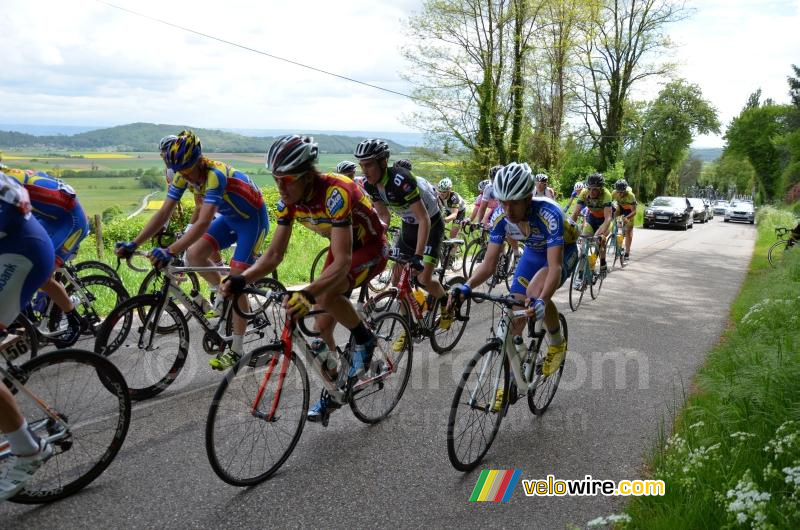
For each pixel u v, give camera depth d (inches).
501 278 318.3
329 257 133.5
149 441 125.4
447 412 149.0
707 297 316.5
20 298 97.0
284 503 105.0
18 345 123.9
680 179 3580.2
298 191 110.8
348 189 113.2
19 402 99.3
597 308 277.9
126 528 95.4
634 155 1891.0
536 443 133.0
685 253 543.5
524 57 929.5
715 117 2012.8
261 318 173.9
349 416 143.9
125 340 144.4
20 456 94.1
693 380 177.8
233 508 102.6
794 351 156.3
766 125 1961.1
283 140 107.3
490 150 944.9
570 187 1493.6
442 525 100.1
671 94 2025.1
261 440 113.0
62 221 156.8
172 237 218.7
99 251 324.2
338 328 218.2
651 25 1390.3
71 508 100.4
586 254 275.0
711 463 110.1
